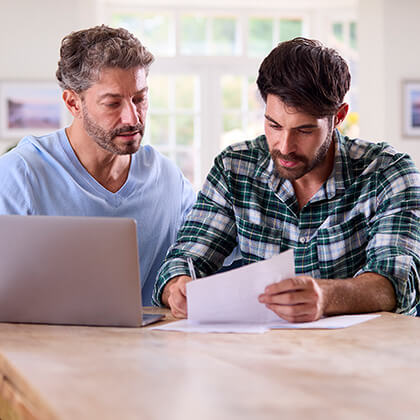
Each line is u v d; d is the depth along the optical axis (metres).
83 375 0.94
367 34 5.65
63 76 1.81
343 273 1.74
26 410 0.92
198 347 1.13
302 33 6.11
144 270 2.04
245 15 5.99
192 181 5.97
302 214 1.77
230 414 0.75
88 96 1.77
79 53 1.75
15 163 1.87
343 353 1.07
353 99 6.06
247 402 0.79
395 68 5.64
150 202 2.04
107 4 5.80
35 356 1.07
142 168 2.05
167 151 5.93
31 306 1.40
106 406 0.79
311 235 1.77
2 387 1.06
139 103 1.81
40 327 1.37
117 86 1.74
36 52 5.30
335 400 0.80
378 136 5.66
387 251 1.58
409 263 1.54
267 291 1.33
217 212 1.84
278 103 1.54
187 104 5.95
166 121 5.92
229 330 1.28
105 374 0.94
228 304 1.35
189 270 1.65
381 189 1.72
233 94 5.99
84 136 1.91
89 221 1.34
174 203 2.13
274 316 1.35
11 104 5.29
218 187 1.86
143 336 1.25
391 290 1.50
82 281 1.36
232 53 6.01
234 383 0.88
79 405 0.79
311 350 1.09
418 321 1.35
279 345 1.14
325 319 1.37
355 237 1.75
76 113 1.87
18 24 5.28
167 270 1.65
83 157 1.94
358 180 1.74
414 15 5.64
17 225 1.36
